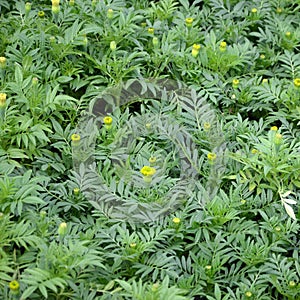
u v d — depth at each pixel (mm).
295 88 1677
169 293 1310
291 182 1561
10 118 1553
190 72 1716
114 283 1392
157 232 1454
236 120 1653
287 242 1502
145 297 1312
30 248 1399
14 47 1689
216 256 1437
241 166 1584
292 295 1427
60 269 1343
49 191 1520
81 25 1736
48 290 1354
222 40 1777
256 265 1463
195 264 1439
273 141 1544
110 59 1690
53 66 1716
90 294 1343
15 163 1504
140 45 1778
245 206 1536
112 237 1445
